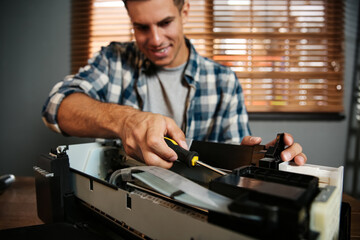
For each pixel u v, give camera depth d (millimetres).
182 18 935
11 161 1743
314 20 1540
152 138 478
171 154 473
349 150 1622
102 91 996
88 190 480
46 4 1613
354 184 1635
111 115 634
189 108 1020
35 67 1661
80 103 756
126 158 628
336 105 1579
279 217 261
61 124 783
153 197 388
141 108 1029
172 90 1021
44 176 504
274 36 1562
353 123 1604
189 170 536
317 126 1614
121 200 419
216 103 1077
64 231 400
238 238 279
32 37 1642
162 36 804
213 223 303
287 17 1541
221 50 1582
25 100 1692
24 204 694
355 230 557
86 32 1613
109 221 447
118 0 1582
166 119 561
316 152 1631
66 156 505
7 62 1669
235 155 502
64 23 1621
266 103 1592
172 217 345
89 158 604
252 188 303
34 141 1721
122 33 1599
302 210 266
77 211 509
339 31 1550
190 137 1068
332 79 1573
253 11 1532
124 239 417
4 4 1628
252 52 1579
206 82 1065
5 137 1727
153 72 1030
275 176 362
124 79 1026
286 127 1620
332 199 312
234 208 271
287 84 1563
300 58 1582
